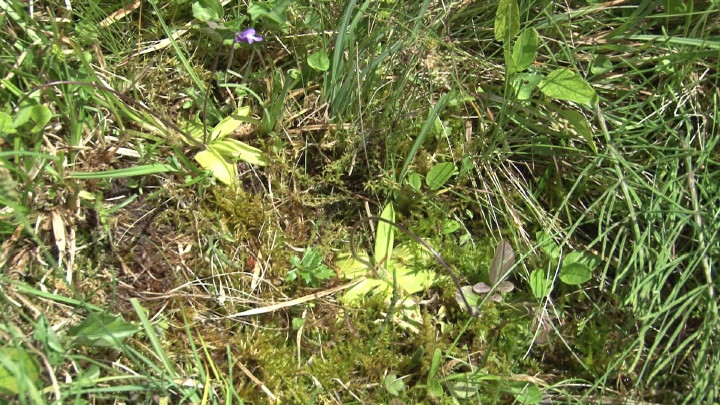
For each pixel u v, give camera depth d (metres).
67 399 0.38
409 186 0.49
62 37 0.44
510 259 0.46
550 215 0.50
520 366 0.46
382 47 0.50
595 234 0.49
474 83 0.50
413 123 0.49
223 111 0.49
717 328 0.43
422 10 0.46
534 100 0.49
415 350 0.46
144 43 0.49
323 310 0.46
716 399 0.43
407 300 0.47
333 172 0.49
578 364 0.47
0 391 0.35
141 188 0.46
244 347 0.43
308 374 0.44
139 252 0.45
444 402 0.44
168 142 0.47
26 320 0.40
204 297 0.44
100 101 0.45
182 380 0.41
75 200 0.43
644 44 0.49
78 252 0.43
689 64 0.48
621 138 0.49
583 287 0.48
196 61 0.50
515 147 0.51
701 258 0.44
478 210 0.50
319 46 0.50
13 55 0.44
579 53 0.51
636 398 0.45
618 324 0.47
